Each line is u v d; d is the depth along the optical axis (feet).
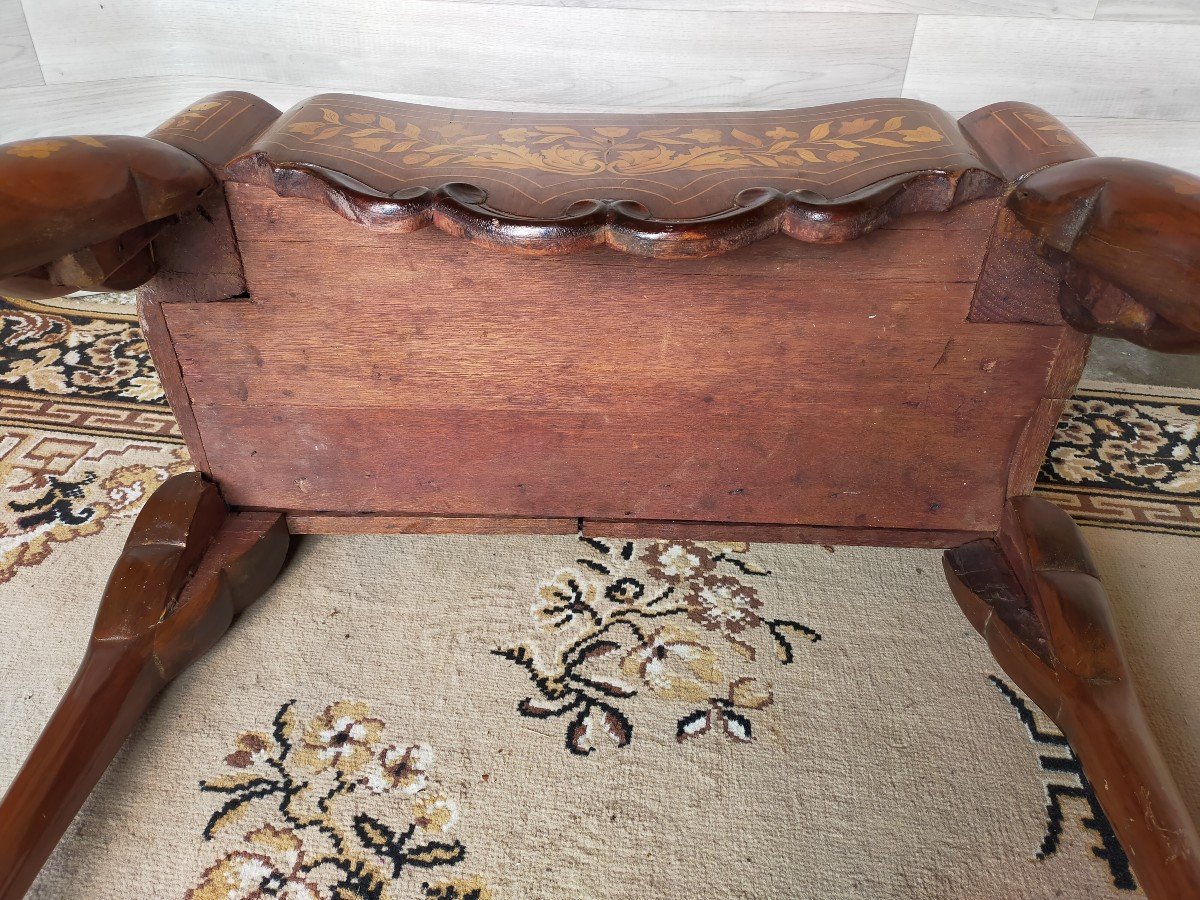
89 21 4.80
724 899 2.79
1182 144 4.88
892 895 2.80
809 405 3.33
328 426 3.49
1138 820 2.67
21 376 5.18
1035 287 2.97
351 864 2.87
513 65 4.75
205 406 3.45
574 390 3.32
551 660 3.54
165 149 2.70
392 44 4.74
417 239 2.93
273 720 3.31
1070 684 3.04
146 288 3.13
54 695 3.38
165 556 3.37
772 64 4.67
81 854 2.89
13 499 4.30
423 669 3.51
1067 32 4.50
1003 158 2.96
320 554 4.04
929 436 3.41
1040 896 2.80
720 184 2.76
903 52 4.62
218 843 2.92
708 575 3.95
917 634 3.67
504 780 3.12
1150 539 4.16
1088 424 4.95
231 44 4.86
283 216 2.92
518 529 3.80
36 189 2.25
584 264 2.96
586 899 2.78
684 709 3.35
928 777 3.14
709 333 3.13
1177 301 2.24
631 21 4.53
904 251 2.91
